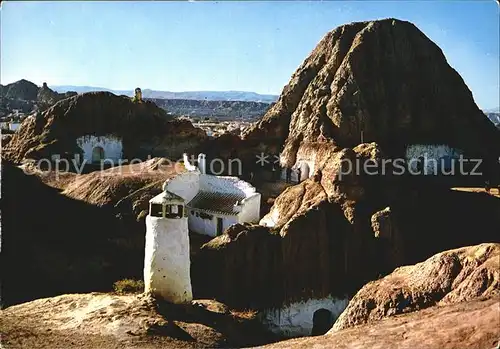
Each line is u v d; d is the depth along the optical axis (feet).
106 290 93.30
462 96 185.37
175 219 74.33
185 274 75.72
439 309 49.88
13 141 181.68
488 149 173.99
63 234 113.60
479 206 121.49
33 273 99.40
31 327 62.54
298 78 200.95
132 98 204.33
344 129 169.27
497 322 42.29
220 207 120.78
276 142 195.52
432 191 125.59
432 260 59.52
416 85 181.27
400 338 44.78
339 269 109.29
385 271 104.94
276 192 159.53
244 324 85.87
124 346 58.75
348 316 59.57
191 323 71.87
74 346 57.21
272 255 107.55
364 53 181.78
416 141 170.50
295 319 104.32
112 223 115.55
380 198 116.26
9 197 120.06
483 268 53.11
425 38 189.98
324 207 113.91
